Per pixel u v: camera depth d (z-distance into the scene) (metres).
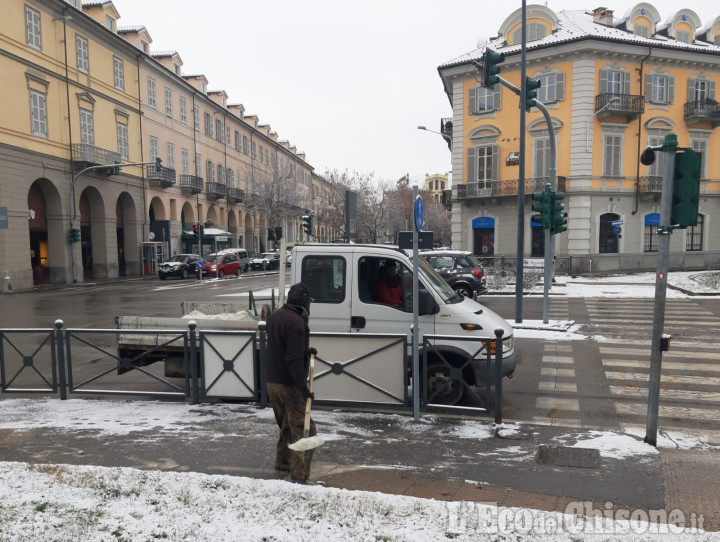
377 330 6.54
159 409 6.44
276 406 4.41
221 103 54.88
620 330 12.48
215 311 8.56
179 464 4.70
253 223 61.06
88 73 32.53
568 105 30.86
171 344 6.98
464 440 5.39
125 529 3.37
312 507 3.64
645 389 7.60
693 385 7.79
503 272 24.92
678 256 33.38
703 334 11.89
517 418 6.33
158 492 3.89
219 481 4.07
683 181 4.82
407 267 6.54
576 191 30.92
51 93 29.28
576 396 7.29
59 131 29.95
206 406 6.56
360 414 6.23
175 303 19.02
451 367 6.21
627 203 31.66
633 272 31.12
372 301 6.61
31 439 5.35
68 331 6.90
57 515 3.54
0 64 25.56
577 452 5.04
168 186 42.03
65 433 5.53
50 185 29.53
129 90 37.34
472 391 6.60
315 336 6.30
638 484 4.29
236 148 57.72
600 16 34.06
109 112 34.88
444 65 33.50
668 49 30.95
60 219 30.12
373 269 6.65
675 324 13.31
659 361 5.17
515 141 32.28
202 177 49.19
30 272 27.36
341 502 3.72
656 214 32.06
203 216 49.19
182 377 7.10
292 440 4.27
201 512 3.58
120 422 5.92
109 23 35.62
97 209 34.12
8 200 25.95
